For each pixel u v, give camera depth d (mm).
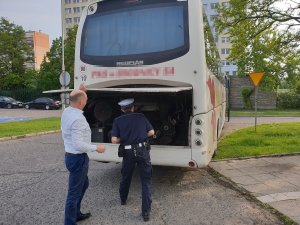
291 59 16594
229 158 9273
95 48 6984
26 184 7156
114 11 6898
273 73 20344
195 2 6355
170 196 6324
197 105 6258
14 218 5246
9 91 53562
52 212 5496
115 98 7160
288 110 36750
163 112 6695
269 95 38375
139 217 5266
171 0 6496
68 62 48469
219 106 10820
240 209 5582
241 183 6969
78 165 4605
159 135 6688
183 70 6316
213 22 15094
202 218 5215
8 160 9695
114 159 6781
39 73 55094
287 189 6520
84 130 4555
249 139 11984
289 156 9531
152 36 6551
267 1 14039
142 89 5867
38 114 32188
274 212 5375
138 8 6715
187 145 6496
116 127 5457
